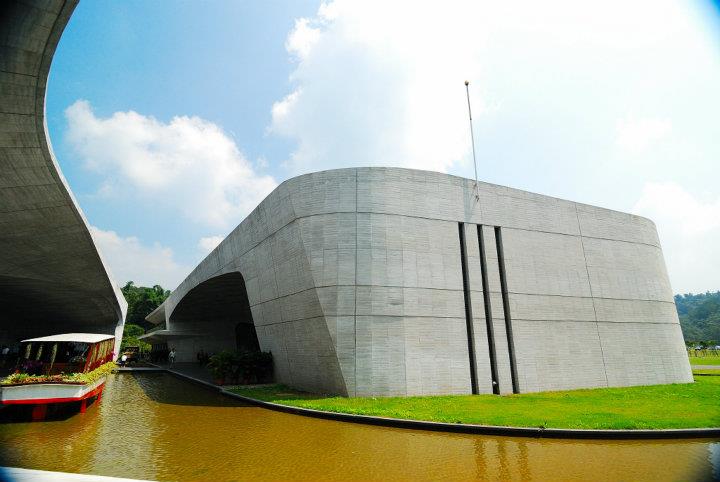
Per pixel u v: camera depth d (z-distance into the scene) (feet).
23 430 37.40
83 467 25.98
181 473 24.88
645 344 71.10
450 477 24.29
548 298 64.03
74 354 56.39
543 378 60.08
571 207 70.74
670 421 35.96
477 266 60.18
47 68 39.24
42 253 78.38
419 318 54.85
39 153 50.16
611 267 71.82
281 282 63.21
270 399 52.13
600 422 35.63
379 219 56.03
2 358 103.96
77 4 34.40
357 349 52.11
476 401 48.06
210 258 96.43
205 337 149.07
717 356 200.75
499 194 64.49
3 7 33.22
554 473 24.89
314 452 29.55
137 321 279.08
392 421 37.70
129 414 45.78
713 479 23.73
